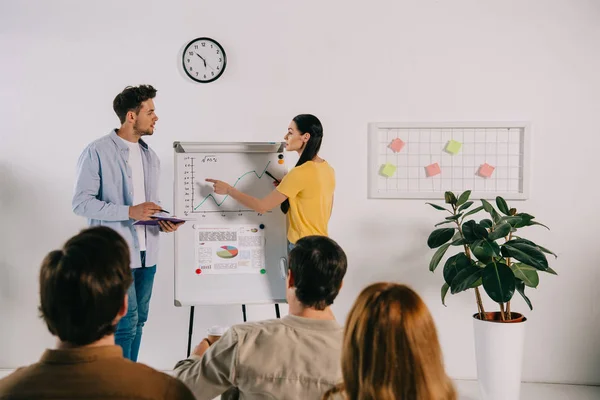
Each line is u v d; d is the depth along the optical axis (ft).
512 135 11.31
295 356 4.58
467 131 11.35
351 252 11.50
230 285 10.05
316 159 9.84
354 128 11.44
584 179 11.21
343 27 11.37
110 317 3.33
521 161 11.28
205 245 10.05
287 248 10.11
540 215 11.28
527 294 11.35
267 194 10.13
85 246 3.32
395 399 3.12
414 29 11.34
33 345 11.77
